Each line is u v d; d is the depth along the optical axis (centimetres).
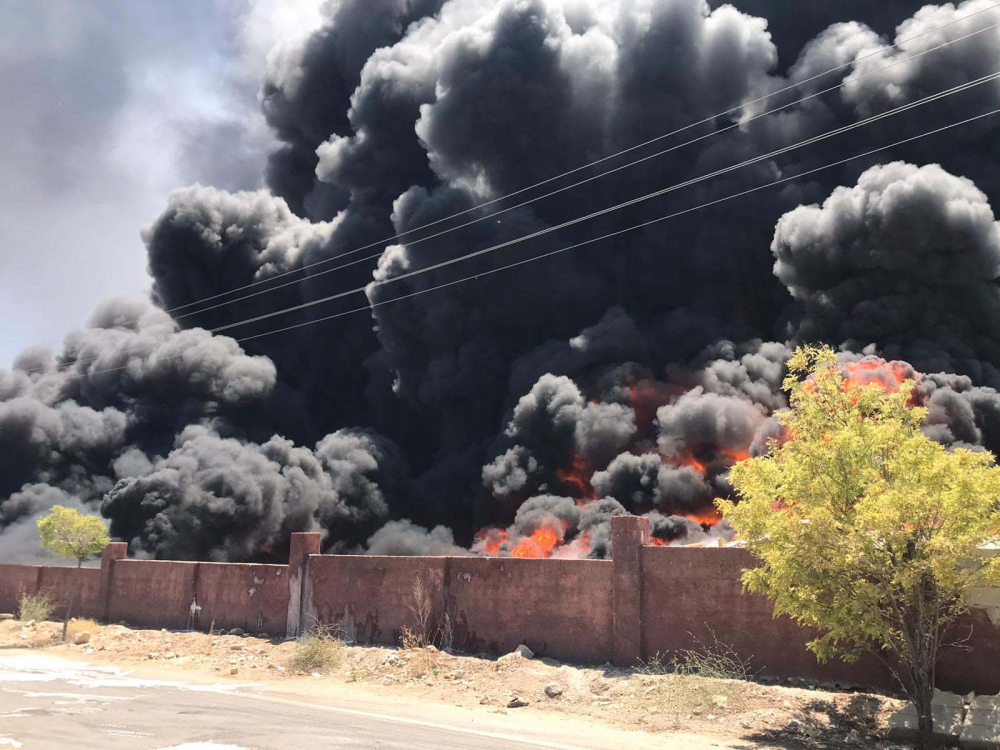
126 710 1120
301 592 1923
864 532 975
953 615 1034
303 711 1164
